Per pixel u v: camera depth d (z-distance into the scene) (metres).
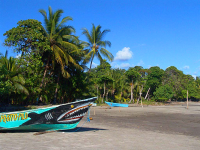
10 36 24.08
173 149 7.74
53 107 10.01
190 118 19.80
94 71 59.53
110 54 35.34
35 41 24.86
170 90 62.66
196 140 9.63
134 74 52.69
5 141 8.06
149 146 8.09
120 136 10.02
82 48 33.56
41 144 7.75
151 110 30.70
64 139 8.77
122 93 56.38
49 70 31.48
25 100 29.34
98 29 35.66
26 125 9.70
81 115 10.52
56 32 27.81
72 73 33.81
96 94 45.62
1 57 24.42
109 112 25.78
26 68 24.84
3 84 19.06
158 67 63.94
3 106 25.59
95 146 7.75
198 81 92.25
